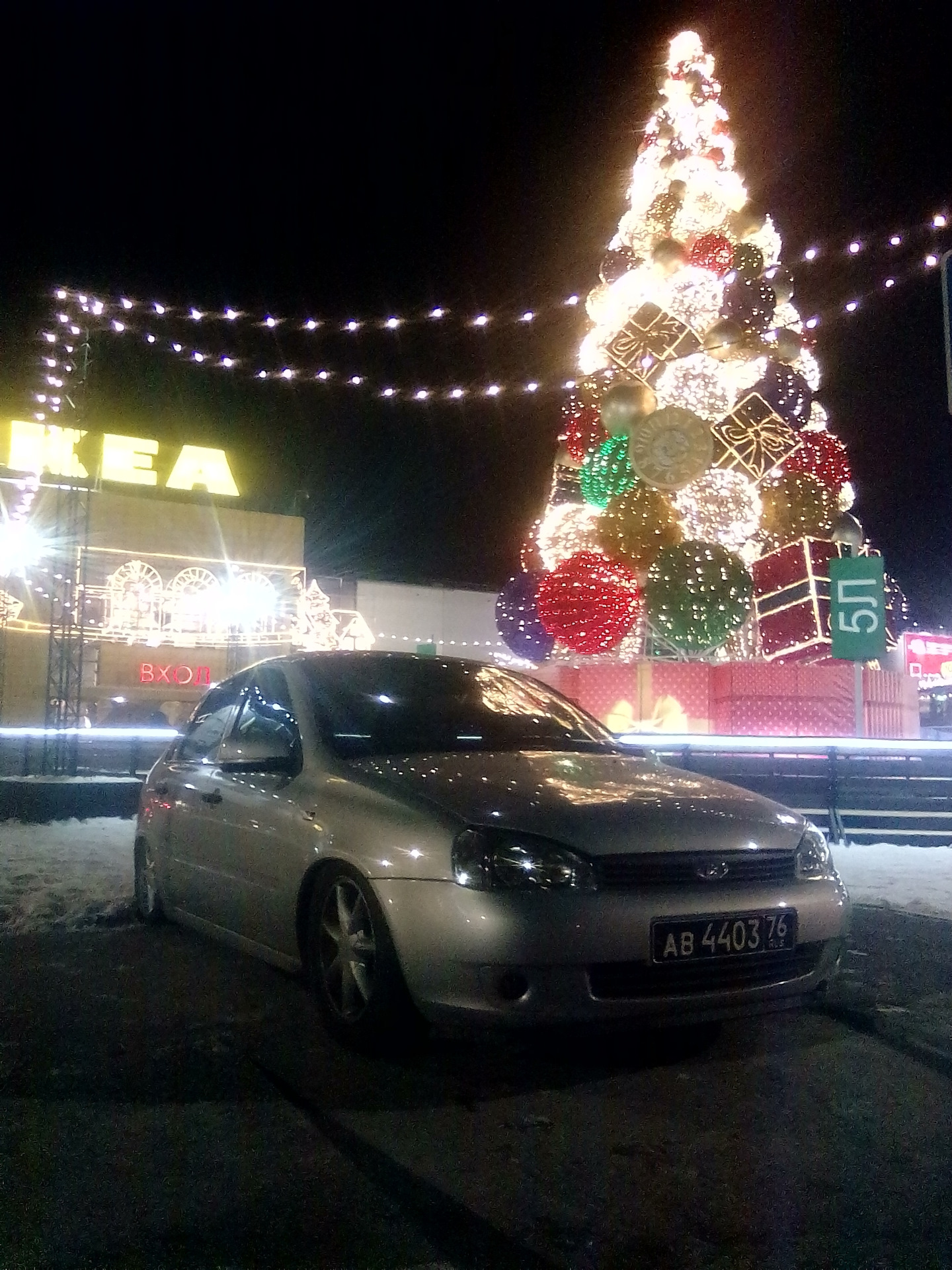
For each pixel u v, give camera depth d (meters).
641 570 12.66
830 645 11.67
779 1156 3.13
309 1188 2.89
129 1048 3.95
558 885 3.51
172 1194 2.85
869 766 10.18
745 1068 3.84
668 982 3.58
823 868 4.13
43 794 10.47
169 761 5.88
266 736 4.73
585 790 4.00
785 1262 2.57
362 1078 3.67
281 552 27.80
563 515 13.78
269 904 4.38
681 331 13.23
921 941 5.81
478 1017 3.45
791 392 13.18
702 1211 2.80
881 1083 3.72
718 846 3.77
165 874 5.46
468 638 32.78
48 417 14.40
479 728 4.89
